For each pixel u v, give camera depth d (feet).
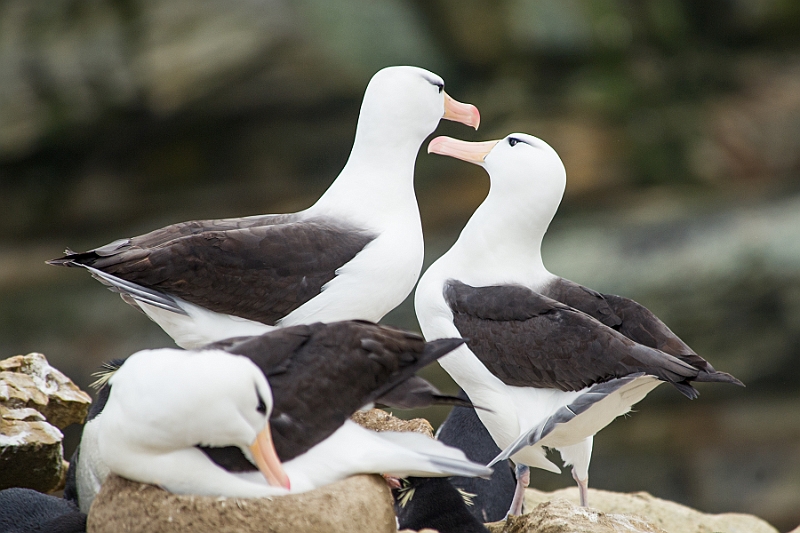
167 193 64.23
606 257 57.67
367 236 23.40
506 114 64.03
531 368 23.09
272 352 18.11
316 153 63.98
